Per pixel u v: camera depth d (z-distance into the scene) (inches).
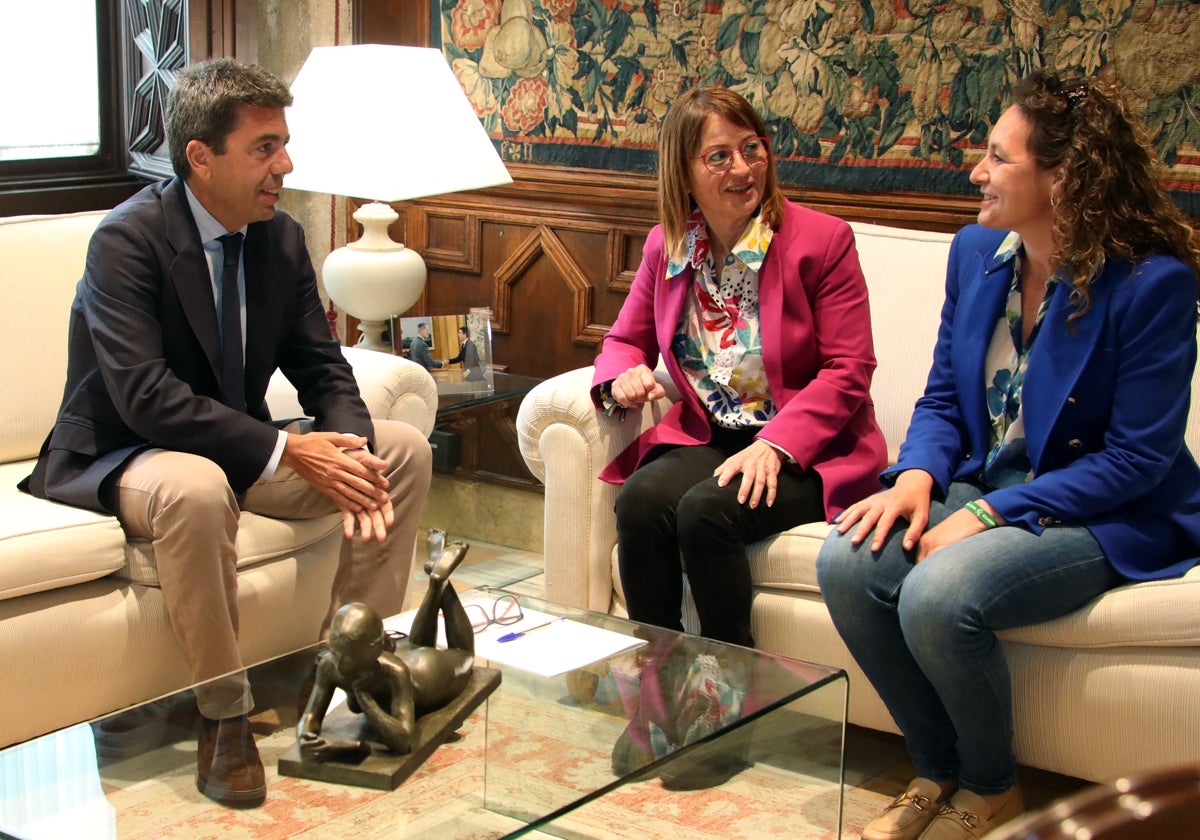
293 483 97.3
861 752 101.2
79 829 58.6
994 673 82.1
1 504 91.4
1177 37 109.8
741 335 102.2
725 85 131.3
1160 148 112.3
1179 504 86.6
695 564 93.2
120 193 153.7
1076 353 85.5
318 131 122.0
